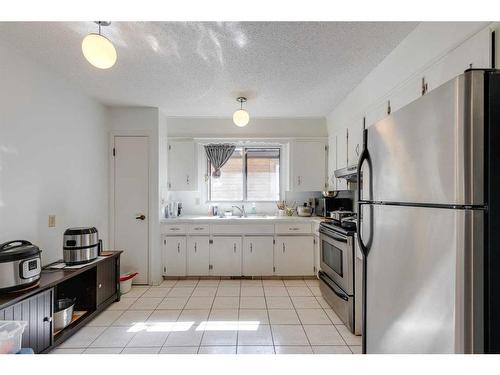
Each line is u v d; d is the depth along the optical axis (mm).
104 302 2793
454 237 859
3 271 1748
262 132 4230
